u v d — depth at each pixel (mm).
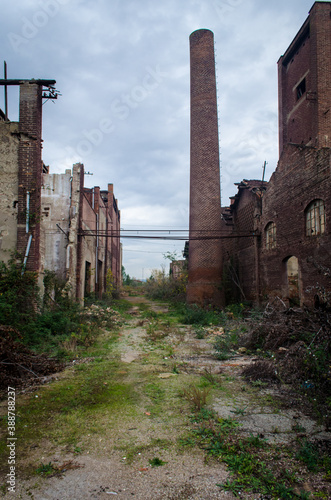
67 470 3260
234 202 21719
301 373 5895
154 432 4078
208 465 3350
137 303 27984
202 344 10102
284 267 14766
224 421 4332
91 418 4484
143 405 4965
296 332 8258
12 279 9859
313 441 3785
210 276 19578
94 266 21828
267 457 3467
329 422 4180
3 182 11070
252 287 18234
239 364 7492
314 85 15820
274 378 6172
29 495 2871
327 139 15406
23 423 4309
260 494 2887
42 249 11672
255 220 17844
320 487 2973
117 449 3670
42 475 3174
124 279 59281
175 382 6109
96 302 18594
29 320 9516
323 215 11516
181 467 3309
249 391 5625
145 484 3033
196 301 19453
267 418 4480
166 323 14406
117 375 6543
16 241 10836
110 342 10133
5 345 6105
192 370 7000
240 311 17250
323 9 15906
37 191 11078
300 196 12898
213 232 19922
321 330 7117
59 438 3916
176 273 38656
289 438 3895
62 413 4641
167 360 7902
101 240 24469
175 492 2916
